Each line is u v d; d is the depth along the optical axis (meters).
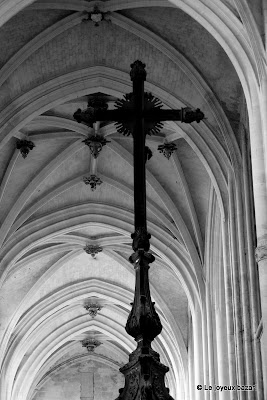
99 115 13.55
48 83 27.14
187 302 40.44
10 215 32.41
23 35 25.48
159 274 40.03
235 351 25.67
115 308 46.19
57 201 34.75
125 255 39.88
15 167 31.42
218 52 25.16
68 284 43.03
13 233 33.59
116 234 38.09
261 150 18.89
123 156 32.19
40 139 30.72
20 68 26.36
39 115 29.41
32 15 24.95
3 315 40.25
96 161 32.81
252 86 19.59
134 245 12.44
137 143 13.23
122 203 35.41
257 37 19.45
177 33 25.48
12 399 46.72
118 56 27.11
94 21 25.59
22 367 47.19
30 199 33.47
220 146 26.91
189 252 32.72
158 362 11.59
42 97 27.22
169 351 41.78
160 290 40.50
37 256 37.75
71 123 30.30
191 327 39.56
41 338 47.38
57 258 39.62
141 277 12.17
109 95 29.25
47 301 43.19
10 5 21.17
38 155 31.56
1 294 39.94
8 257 34.06
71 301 43.53
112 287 43.19
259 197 18.52
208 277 31.86
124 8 25.14
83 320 48.03
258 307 23.91
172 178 32.25
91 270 42.59
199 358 32.44
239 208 25.70
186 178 31.81
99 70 27.34
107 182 33.94
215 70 25.69
